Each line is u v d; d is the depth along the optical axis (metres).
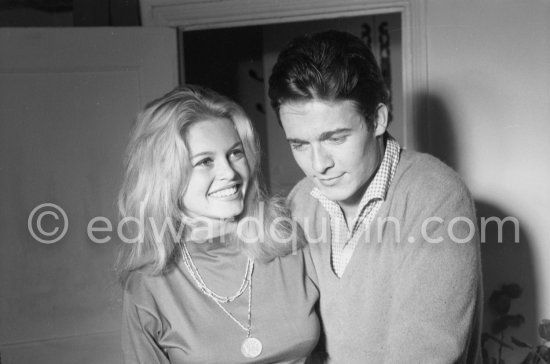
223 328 1.50
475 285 1.36
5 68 2.72
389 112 1.45
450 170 1.44
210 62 4.34
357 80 1.30
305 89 1.29
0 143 2.74
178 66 2.96
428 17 2.71
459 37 2.70
